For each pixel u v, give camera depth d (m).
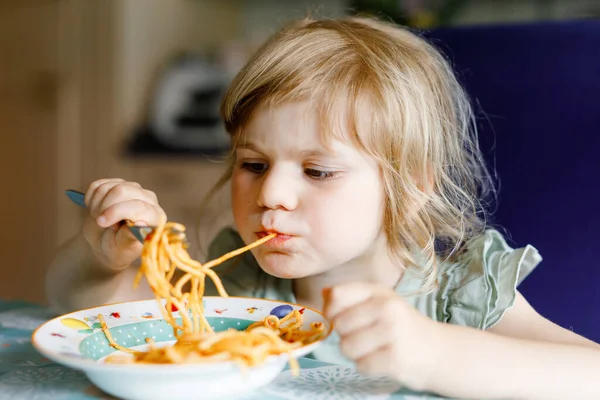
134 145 2.75
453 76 1.15
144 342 0.72
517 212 1.18
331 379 0.67
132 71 2.90
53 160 3.06
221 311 0.77
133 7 2.87
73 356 0.58
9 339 0.80
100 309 0.74
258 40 3.03
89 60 2.94
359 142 0.86
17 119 3.11
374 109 0.88
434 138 1.00
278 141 0.85
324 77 0.87
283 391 0.63
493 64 1.21
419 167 0.96
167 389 0.56
